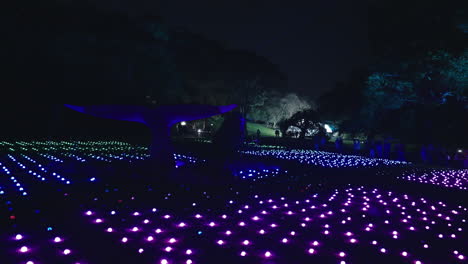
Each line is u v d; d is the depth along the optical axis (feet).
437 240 26.00
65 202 32.81
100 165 56.59
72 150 84.99
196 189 40.37
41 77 131.13
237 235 25.36
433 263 21.70
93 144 105.81
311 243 24.25
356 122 148.05
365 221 30.22
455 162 86.12
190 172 47.21
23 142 105.70
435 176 61.72
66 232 24.73
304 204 35.58
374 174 60.75
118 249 21.93
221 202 34.96
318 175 56.34
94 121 144.77
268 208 33.40
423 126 117.39
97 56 138.92
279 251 22.57
